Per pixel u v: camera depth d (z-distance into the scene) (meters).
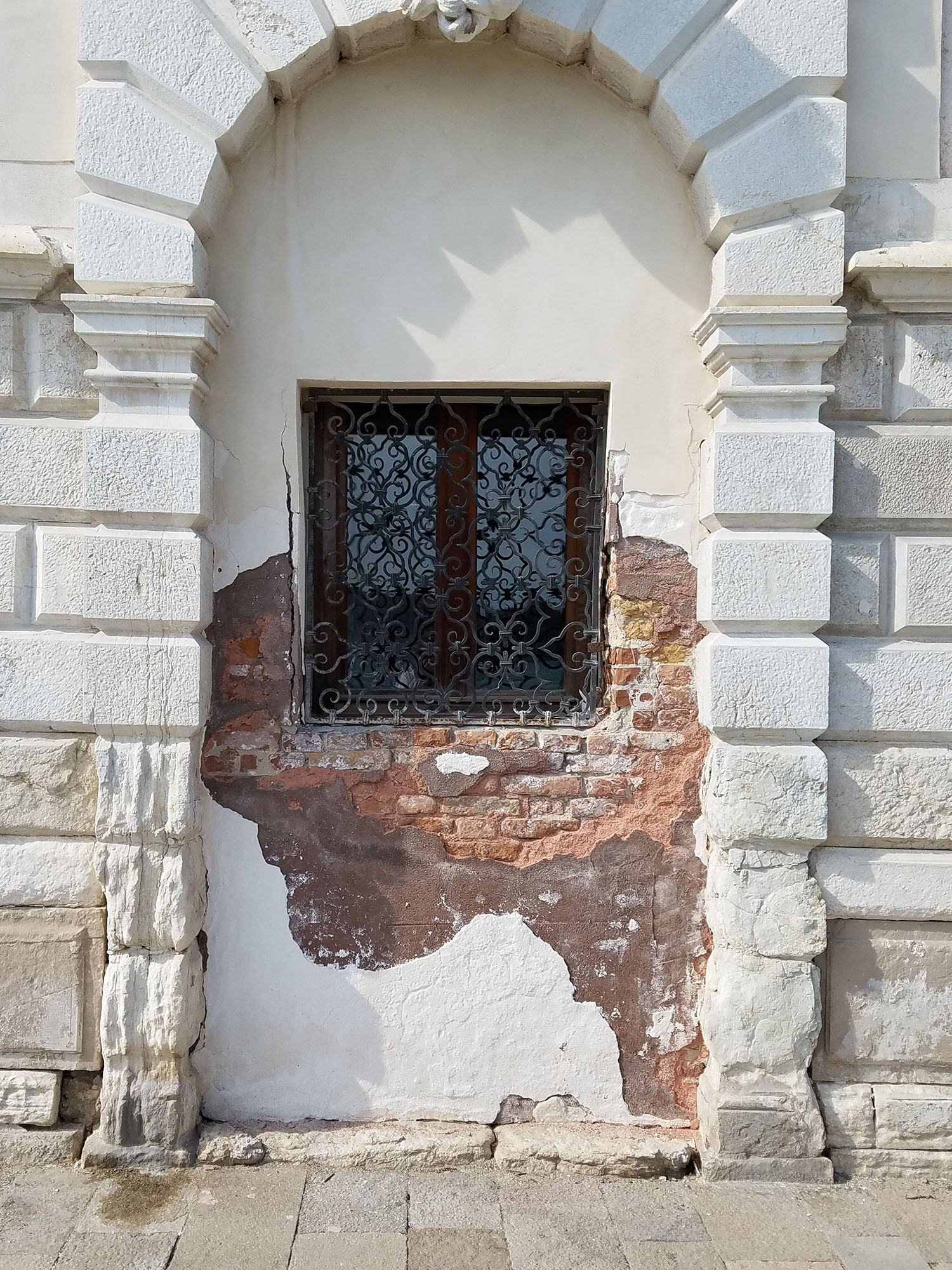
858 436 3.04
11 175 3.08
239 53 2.93
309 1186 2.91
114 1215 2.75
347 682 3.31
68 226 3.08
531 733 3.19
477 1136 3.07
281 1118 3.15
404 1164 3.02
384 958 3.18
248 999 3.17
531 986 3.18
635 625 3.18
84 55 2.89
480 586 3.30
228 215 3.13
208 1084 3.16
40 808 3.10
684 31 2.90
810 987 2.98
